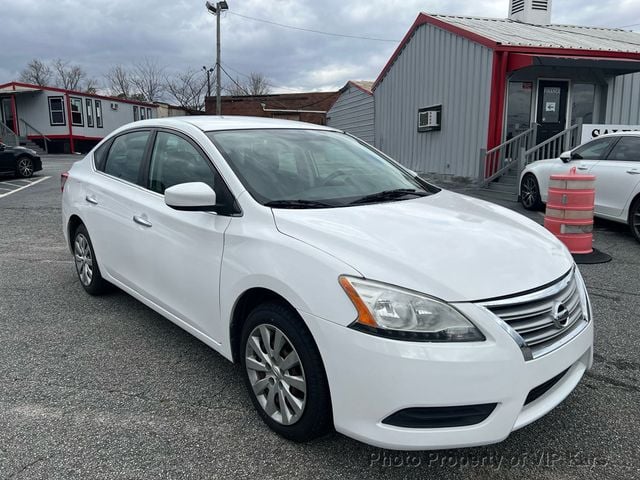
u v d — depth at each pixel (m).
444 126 13.30
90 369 3.33
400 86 15.55
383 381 2.11
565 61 11.06
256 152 3.22
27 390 3.06
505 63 11.37
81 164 4.74
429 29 13.70
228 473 2.36
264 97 35.66
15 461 2.42
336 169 3.39
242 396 3.01
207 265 2.91
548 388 2.37
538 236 2.82
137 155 3.88
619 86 12.93
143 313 4.29
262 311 2.59
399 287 2.16
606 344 3.73
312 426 2.42
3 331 3.93
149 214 3.46
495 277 2.26
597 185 7.32
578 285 2.68
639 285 5.07
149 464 2.41
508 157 11.91
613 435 2.66
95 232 4.22
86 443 2.56
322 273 2.29
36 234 7.46
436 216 2.83
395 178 3.57
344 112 21.22
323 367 2.34
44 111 30.17
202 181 3.13
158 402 2.94
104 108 33.06
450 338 2.10
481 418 2.15
